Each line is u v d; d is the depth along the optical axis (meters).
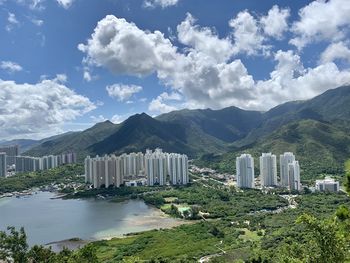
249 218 152.12
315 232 19.36
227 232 132.50
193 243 120.06
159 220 160.50
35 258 32.34
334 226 19.16
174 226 148.12
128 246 118.75
